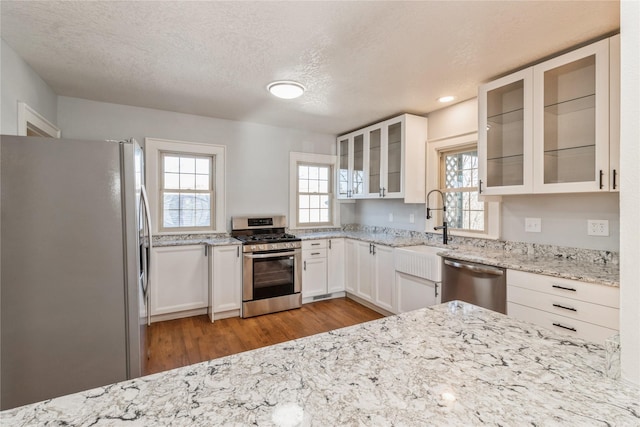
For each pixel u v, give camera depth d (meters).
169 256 3.30
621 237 0.74
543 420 0.60
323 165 4.75
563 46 2.07
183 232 3.65
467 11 1.70
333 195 4.79
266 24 1.83
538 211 2.50
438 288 2.75
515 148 2.33
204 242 3.44
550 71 2.10
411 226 3.82
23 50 2.13
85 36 1.96
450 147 3.32
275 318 3.42
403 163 3.43
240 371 0.78
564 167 2.05
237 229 3.88
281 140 4.28
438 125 3.44
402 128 3.46
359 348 0.90
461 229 3.24
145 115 3.41
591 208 2.18
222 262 3.37
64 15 1.74
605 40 1.81
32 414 0.62
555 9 1.68
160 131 3.49
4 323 1.57
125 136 3.31
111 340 1.74
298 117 3.78
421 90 2.86
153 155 3.44
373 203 4.50
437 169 3.47
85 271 1.69
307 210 4.59
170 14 1.74
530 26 1.84
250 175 4.05
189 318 3.40
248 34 1.94
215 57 2.24
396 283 3.24
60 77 2.59
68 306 1.66
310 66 2.38
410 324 1.08
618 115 1.78
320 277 3.98
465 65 2.36
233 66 2.39
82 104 3.11
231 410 0.63
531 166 2.19
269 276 3.58
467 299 2.45
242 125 3.99
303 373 0.77
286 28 1.87
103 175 1.71
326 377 0.75
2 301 1.57
